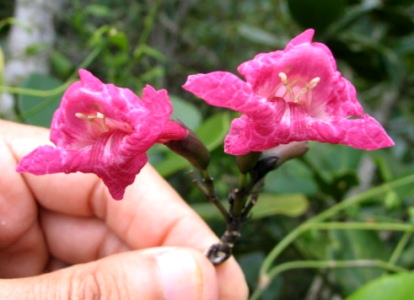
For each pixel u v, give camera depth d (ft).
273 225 0.75
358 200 0.62
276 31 1.28
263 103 0.28
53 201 0.47
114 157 0.30
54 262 0.52
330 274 0.66
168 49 1.17
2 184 0.46
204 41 1.28
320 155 0.73
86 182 0.47
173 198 0.47
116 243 0.49
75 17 0.72
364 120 0.29
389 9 0.77
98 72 1.03
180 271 0.36
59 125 0.31
